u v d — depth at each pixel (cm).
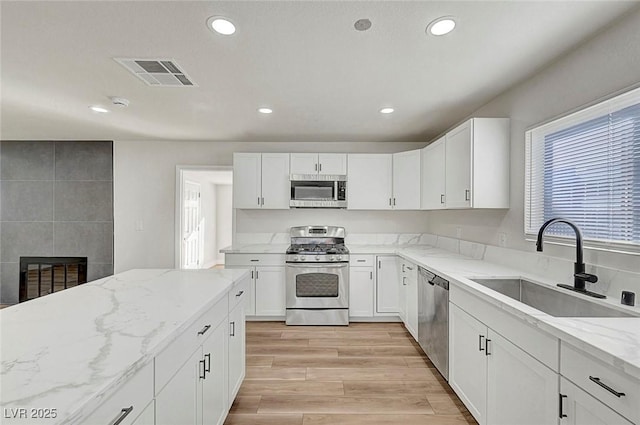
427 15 164
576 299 178
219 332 182
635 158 164
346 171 418
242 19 167
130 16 164
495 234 283
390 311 387
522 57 207
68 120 351
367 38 185
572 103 200
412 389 243
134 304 155
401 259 375
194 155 452
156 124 365
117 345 107
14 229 455
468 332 205
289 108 309
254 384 249
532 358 141
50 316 137
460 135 281
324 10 159
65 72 230
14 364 93
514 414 155
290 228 452
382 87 258
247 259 392
